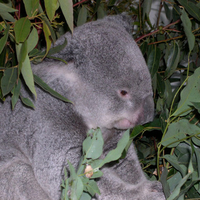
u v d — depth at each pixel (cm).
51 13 70
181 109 77
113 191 75
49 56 76
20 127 78
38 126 76
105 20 85
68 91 78
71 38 79
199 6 93
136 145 103
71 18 69
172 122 79
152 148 98
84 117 79
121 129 82
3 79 70
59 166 74
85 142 65
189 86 77
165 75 93
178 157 80
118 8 113
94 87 78
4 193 78
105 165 79
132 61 77
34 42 73
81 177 65
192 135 75
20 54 68
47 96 77
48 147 75
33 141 76
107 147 84
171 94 97
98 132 65
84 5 101
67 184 63
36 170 75
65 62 76
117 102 78
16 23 68
